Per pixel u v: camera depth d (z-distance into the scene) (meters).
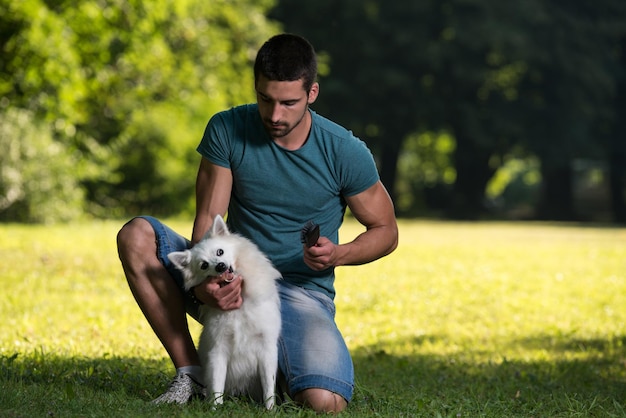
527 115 46.41
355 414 5.22
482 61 44.72
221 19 35.38
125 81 30.36
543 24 44.38
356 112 45.91
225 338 5.14
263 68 5.05
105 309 10.72
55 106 23.55
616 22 45.41
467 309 12.48
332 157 5.53
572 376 8.15
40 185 26.47
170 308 5.51
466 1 43.06
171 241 5.56
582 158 49.16
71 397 5.30
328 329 5.45
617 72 46.97
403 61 45.47
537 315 12.14
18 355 7.25
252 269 5.14
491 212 51.91
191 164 34.00
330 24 45.16
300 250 5.58
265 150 5.50
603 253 20.56
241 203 5.61
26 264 14.46
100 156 30.19
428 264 17.56
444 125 47.50
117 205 33.44
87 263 15.04
